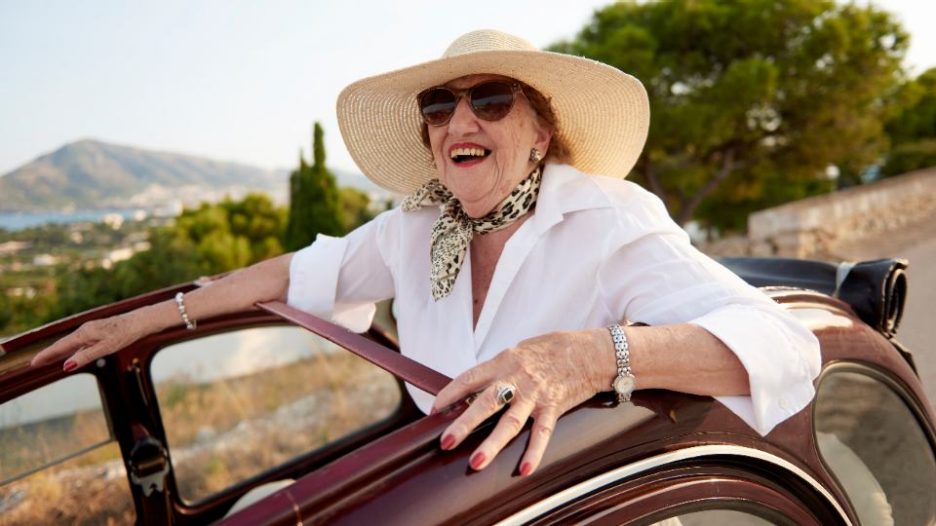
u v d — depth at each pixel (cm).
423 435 93
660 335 112
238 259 1540
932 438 169
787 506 119
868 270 181
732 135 1375
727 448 112
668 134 1330
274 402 407
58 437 181
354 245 199
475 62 145
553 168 158
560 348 105
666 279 135
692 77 1398
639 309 138
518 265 152
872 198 1159
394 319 254
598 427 102
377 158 201
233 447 344
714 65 1397
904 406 163
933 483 167
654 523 102
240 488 231
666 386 110
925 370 361
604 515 96
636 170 1591
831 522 131
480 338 157
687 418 110
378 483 87
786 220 938
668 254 138
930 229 1142
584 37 1581
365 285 204
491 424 97
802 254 932
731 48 1344
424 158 208
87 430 188
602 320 149
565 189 153
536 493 94
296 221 1352
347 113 182
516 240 152
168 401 243
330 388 432
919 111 2778
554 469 96
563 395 101
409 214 186
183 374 273
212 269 1420
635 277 141
